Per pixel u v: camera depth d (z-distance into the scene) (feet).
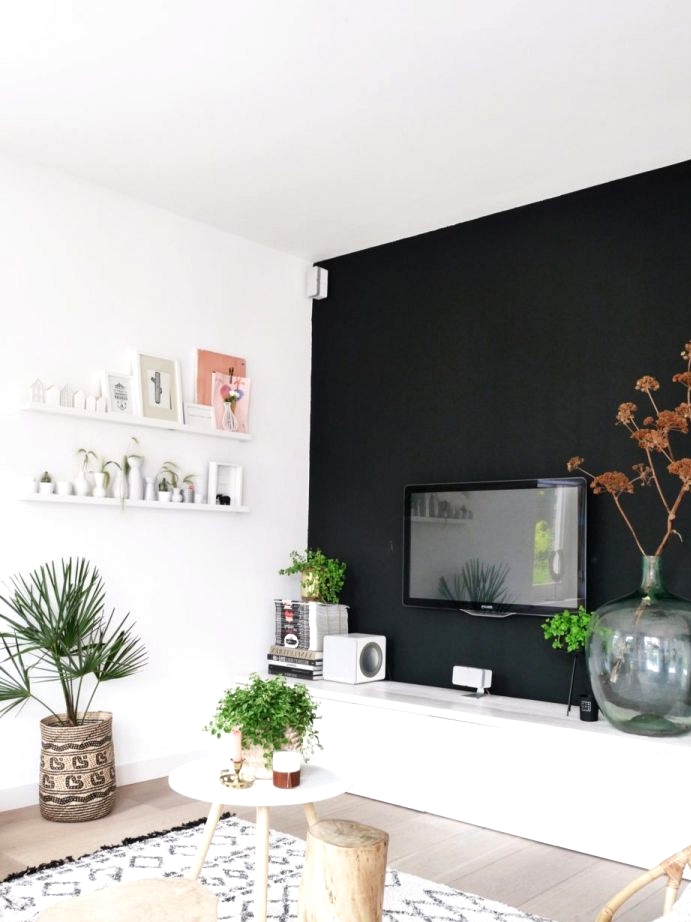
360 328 16.65
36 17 9.32
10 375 12.76
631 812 10.71
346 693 13.75
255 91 10.87
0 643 12.37
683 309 12.57
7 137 12.28
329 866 5.67
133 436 14.28
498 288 14.70
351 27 9.45
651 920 9.11
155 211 14.78
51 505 13.12
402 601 15.42
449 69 10.28
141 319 14.48
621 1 8.91
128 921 5.16
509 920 8.90
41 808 12.02
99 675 12.79
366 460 16.31
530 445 14.10
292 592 16.74
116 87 10.81
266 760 8.06
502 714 12.26
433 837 11.57
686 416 11.27
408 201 14.37
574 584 12.96
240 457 15.93
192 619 14.97
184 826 11.60
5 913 8.82
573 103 11.04
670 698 10.77
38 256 13.16
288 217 15.16
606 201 13.52
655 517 12.65
